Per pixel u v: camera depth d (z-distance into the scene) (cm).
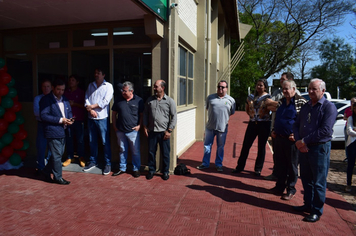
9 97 521
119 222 335
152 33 481
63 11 476
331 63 3884
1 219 338
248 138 534
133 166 512
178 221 341
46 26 580
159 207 379
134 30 543
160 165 528
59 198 404
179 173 521
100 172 523
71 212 359
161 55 511
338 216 372
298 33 2847
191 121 824
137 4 413
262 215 364
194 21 797
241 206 390
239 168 552
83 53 578
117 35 554
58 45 590
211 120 557
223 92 547
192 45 764
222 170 558
